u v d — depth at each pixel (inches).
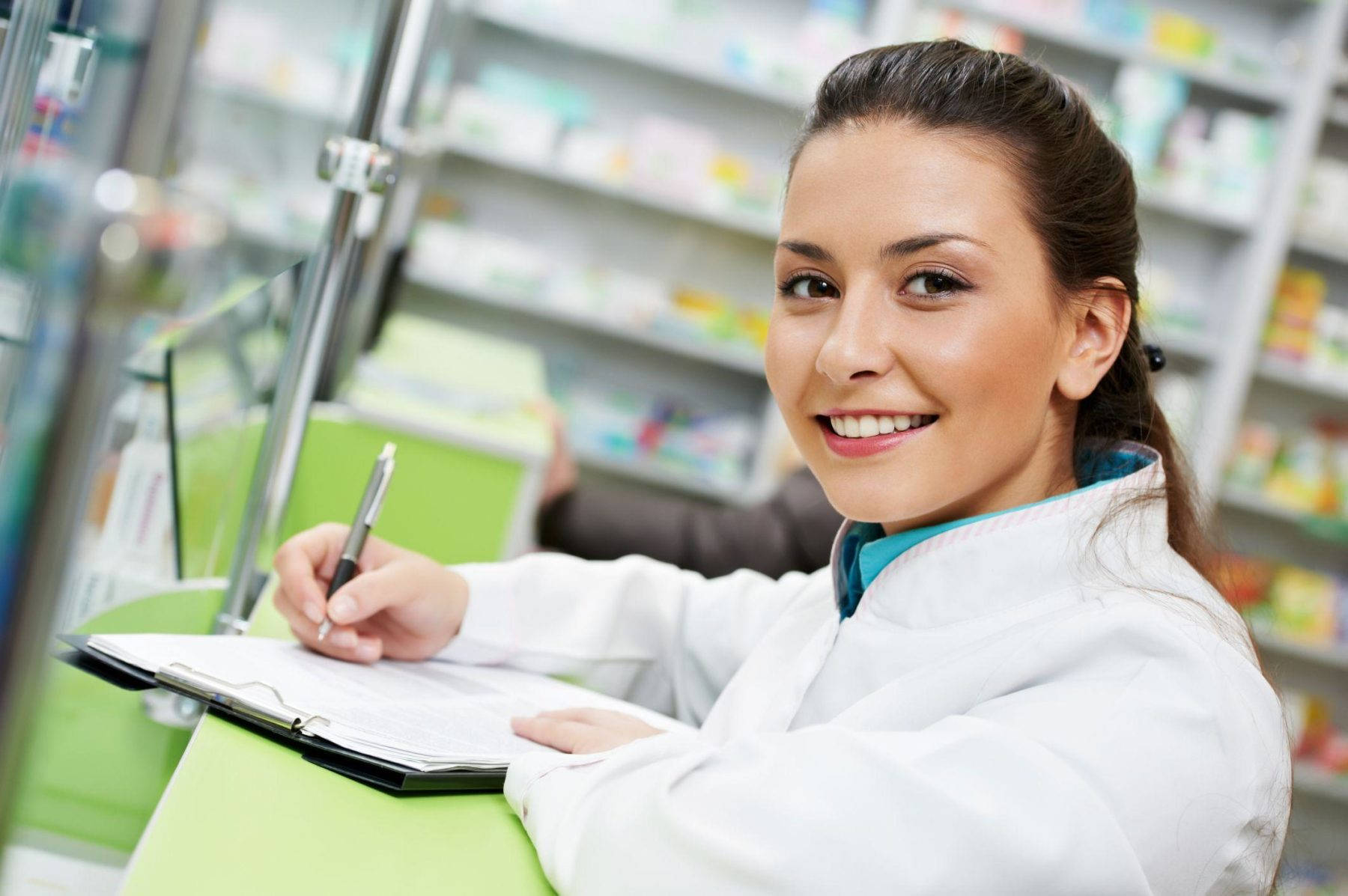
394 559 39.6
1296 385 168.4
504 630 40.8
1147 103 154.5
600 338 166.2
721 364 167.0
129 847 26.8
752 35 165.6
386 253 87.5
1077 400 36.0
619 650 44.1
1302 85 156.3
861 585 36.3
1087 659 27.0
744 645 44.7
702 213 155.4
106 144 13.0
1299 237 158.7
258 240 23.8
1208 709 24.9
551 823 24.5
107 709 32.7
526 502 83.0
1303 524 158.1
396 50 36.6
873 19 163.3
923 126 30.9
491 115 152.8
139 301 12.9
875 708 29.7
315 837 23.1
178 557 39.8
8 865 13.3
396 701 32.1
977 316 30.2
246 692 28.5
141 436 35.3
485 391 101.8
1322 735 158.4
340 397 76.2
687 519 92.5
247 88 20.3
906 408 30.4
